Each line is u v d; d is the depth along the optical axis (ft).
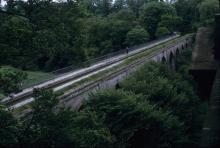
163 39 355.36
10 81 53.01
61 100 85.92
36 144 52.95
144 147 102.01
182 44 305.32
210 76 125.18
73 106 93.45
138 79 128.88
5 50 51.13
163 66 159.12
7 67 56.65
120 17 430.61
